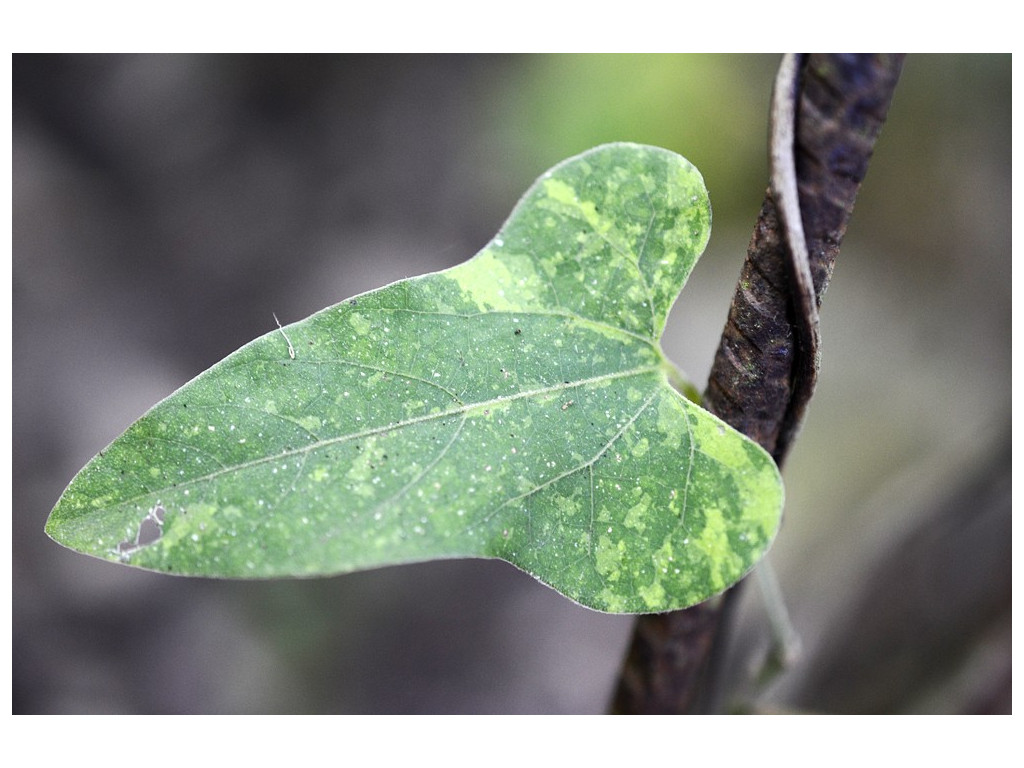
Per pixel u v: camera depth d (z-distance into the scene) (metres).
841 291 0.38
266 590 0.33
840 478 0.34
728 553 0.12
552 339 0.12
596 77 0.33
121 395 0.32
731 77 0.32
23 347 0.32
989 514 0.23
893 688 0.23
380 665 0.33
